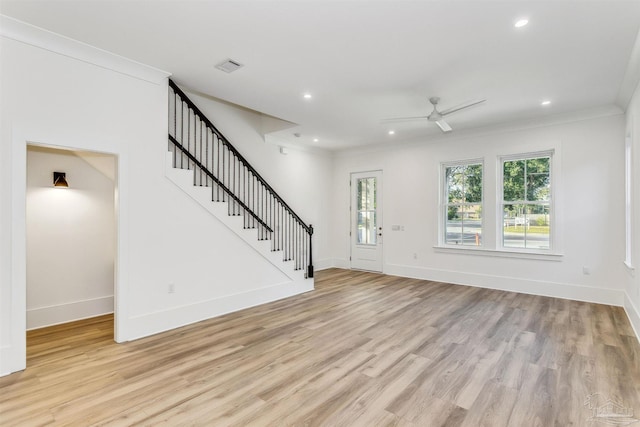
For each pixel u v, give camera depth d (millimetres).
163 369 2680
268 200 5949
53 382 2465
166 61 3221
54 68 2824
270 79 3604
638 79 3322
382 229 6898
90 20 2521
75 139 2943
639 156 3299
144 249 3418
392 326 3705
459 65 3234
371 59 3129
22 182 2662
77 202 3951
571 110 4570
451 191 6062
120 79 3236
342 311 4285
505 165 5453
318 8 2354
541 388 2396
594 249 4570
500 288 5383
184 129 4598
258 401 2232
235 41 2828
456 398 2273
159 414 2082
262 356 2936
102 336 3398
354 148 7203
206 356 2932
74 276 3930
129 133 3299
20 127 2650
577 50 2912
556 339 3307
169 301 3623
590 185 4590
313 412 2111
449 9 2352
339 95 4047
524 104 4320
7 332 2586
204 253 3969
